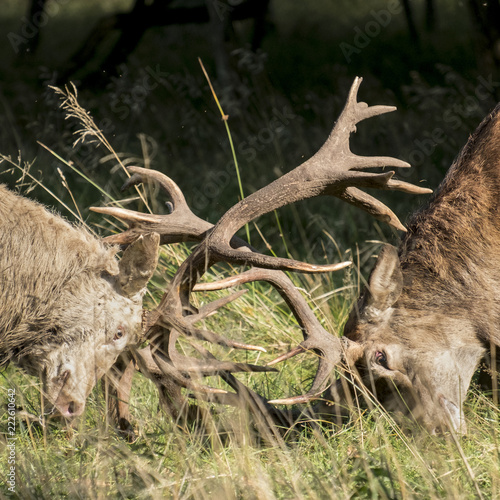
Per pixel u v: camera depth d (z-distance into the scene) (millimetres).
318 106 28625
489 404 11727
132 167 11969
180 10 31000
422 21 40219
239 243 11273
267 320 15086
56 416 10984
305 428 11180
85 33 45969
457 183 12336
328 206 21062
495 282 11609
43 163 23328
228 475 9680
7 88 32844
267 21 36562
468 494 9477
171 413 11164
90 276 10891
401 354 11375
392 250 11086
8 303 10758
